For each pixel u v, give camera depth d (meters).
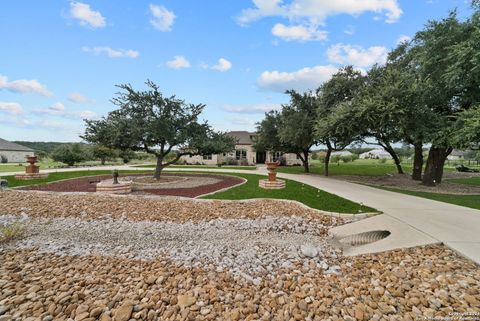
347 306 2.81
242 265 4.00
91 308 2.79
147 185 11.32
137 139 11.68
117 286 3.29
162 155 13.34
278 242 5.07
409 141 13.60
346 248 4.82
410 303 2.79
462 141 9.56
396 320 2.52
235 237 5.34
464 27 10.06
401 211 6.49
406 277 3.39
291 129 15.79
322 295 3.06
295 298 3.02
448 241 4.38
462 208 6.81
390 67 13.37
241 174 16.91
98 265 3.96
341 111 12.26
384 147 18.66
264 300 2.97
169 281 3.44
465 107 11.28
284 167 28.08
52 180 12.22
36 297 3.02
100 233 5.46
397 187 11.94
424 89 10.51
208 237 5.32
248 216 6.52
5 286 3.26
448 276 3.30
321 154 44.91
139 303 2.89
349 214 6.43
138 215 6.52
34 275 3.60
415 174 15.20
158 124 11.52
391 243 4.54
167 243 4.99
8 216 6.32
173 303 2.90
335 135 13.66
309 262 4.13
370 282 3.35
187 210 6.91
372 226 5.51
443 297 2.84
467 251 3.93
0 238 4.84
